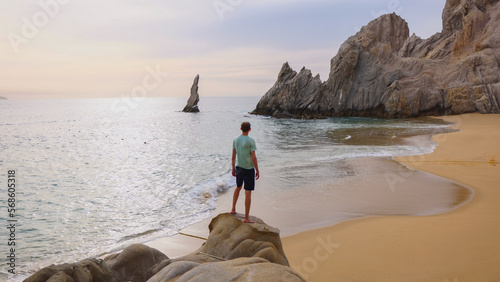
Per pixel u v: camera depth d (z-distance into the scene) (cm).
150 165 2517
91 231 1170
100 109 14812
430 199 1437
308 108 7331
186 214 1321
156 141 4188
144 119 8381
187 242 1048
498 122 4900
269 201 1450
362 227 1090
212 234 569
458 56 7269
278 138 3925
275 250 529
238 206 1398
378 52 7438
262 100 7969
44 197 1627
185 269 394
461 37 7375
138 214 1340
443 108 6625
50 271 393
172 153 3131
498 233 949
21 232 1164
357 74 7256
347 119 6606
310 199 1473
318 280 729
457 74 6781
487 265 747
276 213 1291
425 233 988
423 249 866
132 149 3478
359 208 1338
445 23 8425
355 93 7188
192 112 10575
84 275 415
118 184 1888
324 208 1347
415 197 1475
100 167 2480
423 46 8512
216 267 363
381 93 6969
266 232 552
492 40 6744
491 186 1587
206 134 4922
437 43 8281
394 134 4041
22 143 4125
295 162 2395
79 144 3994
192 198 1555
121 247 1026
